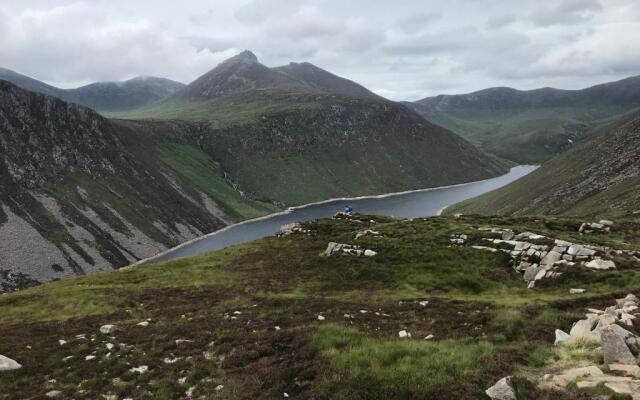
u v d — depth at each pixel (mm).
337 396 17719
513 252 50312
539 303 33281
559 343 22062
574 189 157750
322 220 89062
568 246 47719
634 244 54562
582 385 15750
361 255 57625
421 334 27219
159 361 26328
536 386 16203
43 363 27531
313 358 22344
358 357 20656
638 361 17469
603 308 31266
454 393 16469
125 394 22125
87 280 68812
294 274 56562
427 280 46719
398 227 68812
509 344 23016
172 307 46406
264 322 33406
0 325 42406
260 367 22672
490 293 42688
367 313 34781
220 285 55469
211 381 22438
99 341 31641
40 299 57344
